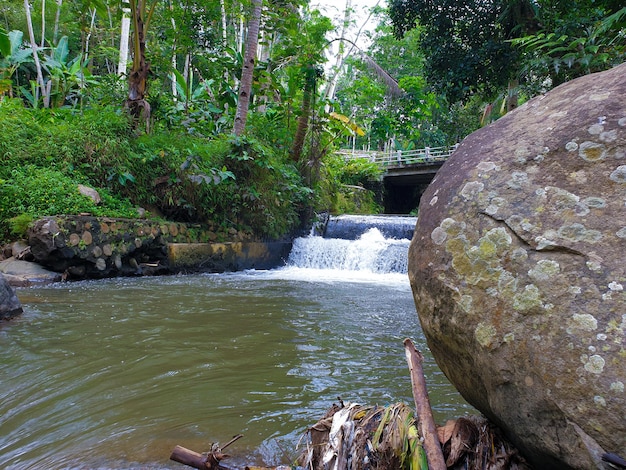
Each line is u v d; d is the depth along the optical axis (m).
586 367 1.00
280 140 10.92
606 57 5.64
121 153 7.70
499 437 1.31
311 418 2.19
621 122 1.17
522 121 1.41
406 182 19.48
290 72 10.86
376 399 2.43
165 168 8.17
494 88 9.69
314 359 3.13
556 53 7.02
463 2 8.45
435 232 1.35
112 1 8.86
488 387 1.21
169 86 15.30
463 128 17.22
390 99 16.27
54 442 1.94
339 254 9.28
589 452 0.98
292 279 7.51
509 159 1.30
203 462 1.47
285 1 10.47
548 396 1.05
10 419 2.14
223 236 8.62
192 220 8.48
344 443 1.38
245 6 9.56
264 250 9.16
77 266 6.42
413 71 24.16
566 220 1.13
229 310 4.67
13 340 3.31
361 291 6.41
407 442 1.26
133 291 5.62
